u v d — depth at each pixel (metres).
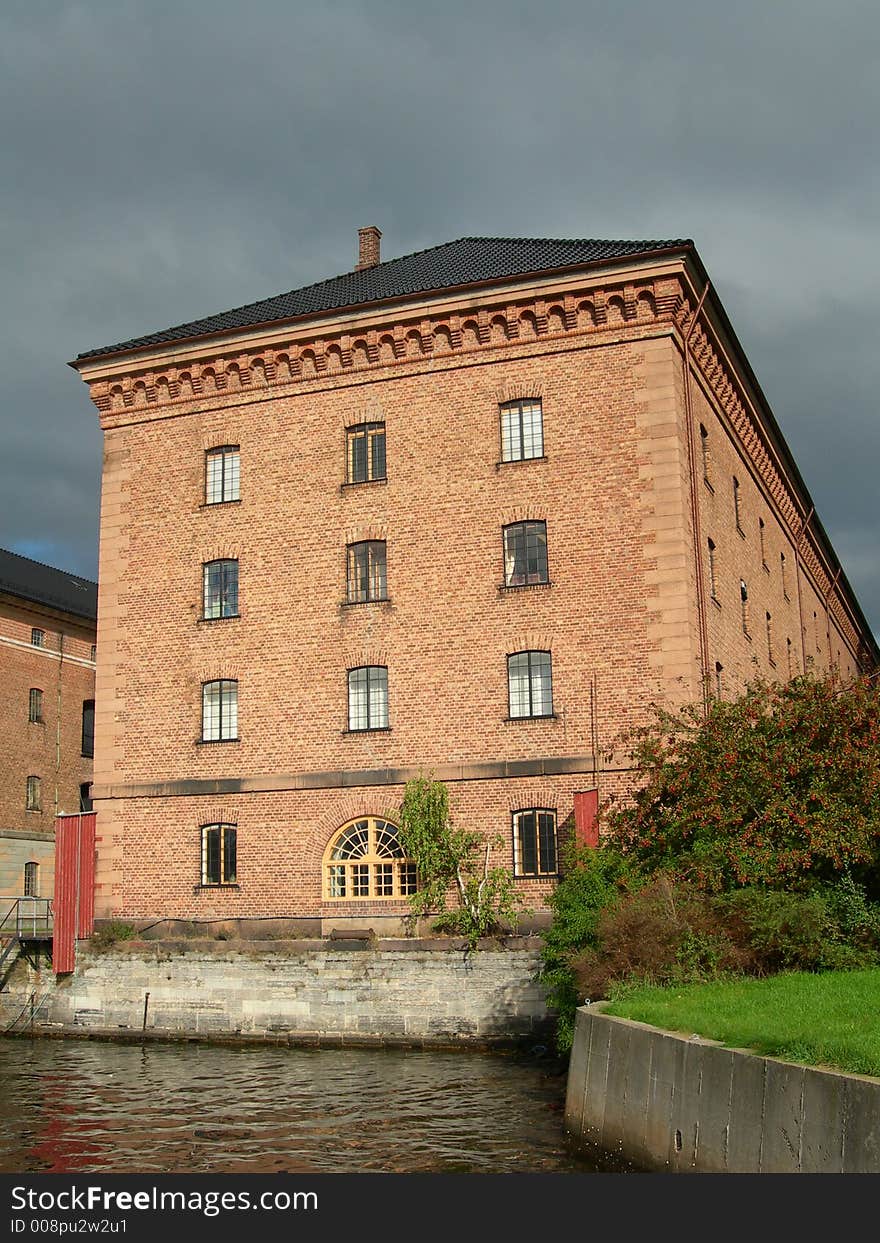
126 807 35.72
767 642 42.31
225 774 34.88
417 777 32.84
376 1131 20.00
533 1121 20.34
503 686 32.66
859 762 23.52
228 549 36.16
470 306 34.31
